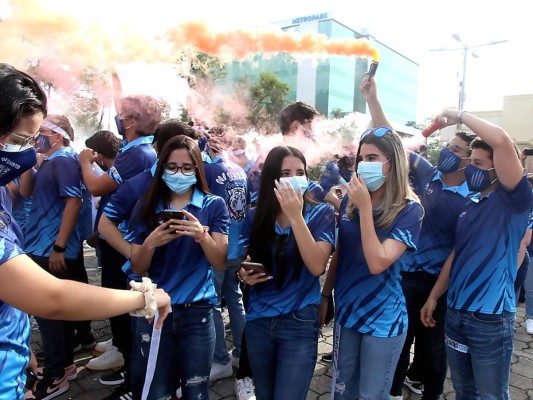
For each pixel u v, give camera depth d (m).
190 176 2.22
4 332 1.19
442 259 2.87
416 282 2.93
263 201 2.20
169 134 2.61
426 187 3.04
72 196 3.14
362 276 2.16
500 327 2.21
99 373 3.48
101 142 3.81
